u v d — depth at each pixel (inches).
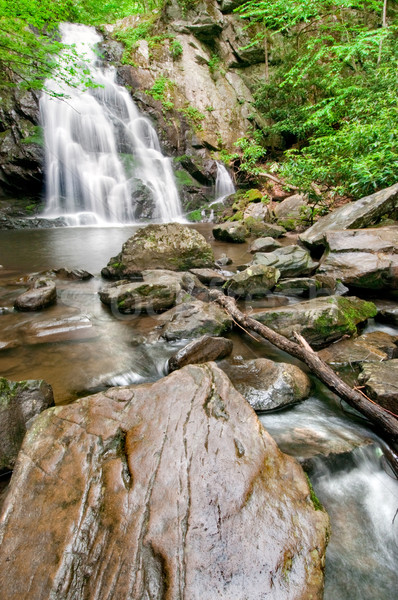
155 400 81.5
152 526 57.4
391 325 161.3
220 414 78.1
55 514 60.2
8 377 117.6
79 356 134.6
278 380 108.9
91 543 56.1
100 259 307.1
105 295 185.3
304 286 198.8
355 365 123.4
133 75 670.5
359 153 313.9
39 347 140.6
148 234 237.3
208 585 51.1
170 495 61.8
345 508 77.0
